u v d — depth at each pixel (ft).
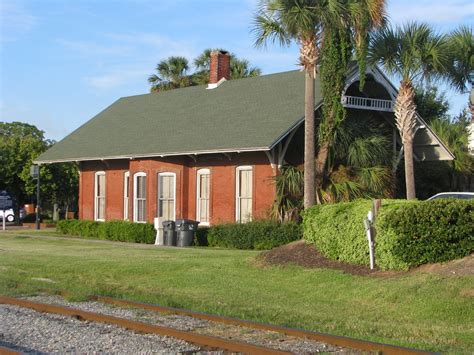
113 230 97.04
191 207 95.04
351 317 38.75
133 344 31.07
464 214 44.52
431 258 45.06
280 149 83.82
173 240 86.84
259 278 52.06
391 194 86.12
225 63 112.98
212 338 30.96
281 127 83.25
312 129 70.90
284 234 77.30
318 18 69.56
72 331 33.88
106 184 110.32
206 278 53.31
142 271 58.03
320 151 79.82
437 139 92.22
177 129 100.78
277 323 37.11
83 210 114.83
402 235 45.57
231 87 107.55
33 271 60.08
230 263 59.52
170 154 93.40
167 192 97.71
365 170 82.38
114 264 62.23
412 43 72.38
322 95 78.13
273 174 84.12
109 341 31.65
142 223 94.12
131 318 37.91
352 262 50.93
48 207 165.07
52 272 59.31
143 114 115.44
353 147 83.15
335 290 45.57
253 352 29.09
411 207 45.50
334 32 73.51
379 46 73.92
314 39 70.23
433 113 134.72
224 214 90.68
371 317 38.65
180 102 112.57
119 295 47.21
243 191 89.25
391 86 88.02
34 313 39.42
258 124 87.76
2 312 39.73
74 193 148.25
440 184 109.40
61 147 118.01
